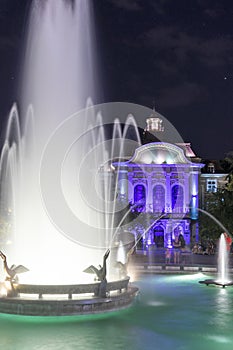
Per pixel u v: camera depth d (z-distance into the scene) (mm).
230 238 55812
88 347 16109
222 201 61656
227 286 29203
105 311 20625
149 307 22578
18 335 17406
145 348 16047
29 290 20297
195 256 58094
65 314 19781
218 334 17891
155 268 37000
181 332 18125
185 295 26109
